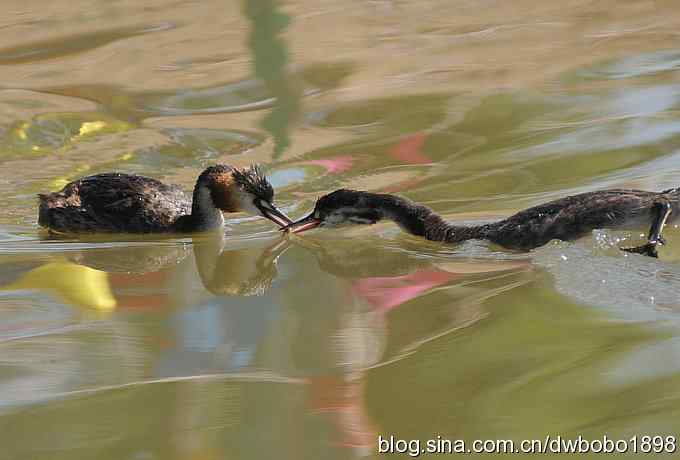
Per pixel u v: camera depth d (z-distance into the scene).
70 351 11.78
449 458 9.45
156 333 12.30
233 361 11.47
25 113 20.17
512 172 16.91
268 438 9.75
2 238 16.17
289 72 21.94
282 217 16.11
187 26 24.67
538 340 11.50
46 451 9.70
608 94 19.77
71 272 14.47
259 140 18.91
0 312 12.98
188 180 17.75
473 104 19.78
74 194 16.77
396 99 20.30
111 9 26.23
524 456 9.41
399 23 24.77
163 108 20.52
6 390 10.88
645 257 13.61
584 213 14.42
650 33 23.05
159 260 15.16
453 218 15.66
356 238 15.88
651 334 11.44
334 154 18.12
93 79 21.91
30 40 24.17
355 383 10.81
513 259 14.23
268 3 26.42
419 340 11.76
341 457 9.49
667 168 16.28
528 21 24.55
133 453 9.59
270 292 13.62
